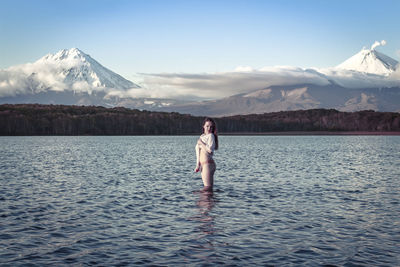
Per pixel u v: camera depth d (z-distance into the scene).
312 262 7.95
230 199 15.11
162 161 35.56
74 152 51.41
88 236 9.87
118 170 27.14
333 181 20.95
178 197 15.59
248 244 9.14
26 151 54.03
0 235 9.96
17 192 17.02
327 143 92.25
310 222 11.27
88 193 16.72
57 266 7.79
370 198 15.42
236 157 40.97
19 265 7.84
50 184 19.73
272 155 44.56
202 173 16.94
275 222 11.26
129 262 7.99
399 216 12.09
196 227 10.71
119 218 11.85
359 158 39.66
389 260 8.05
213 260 8.07
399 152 51.50
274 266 7.74
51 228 10.68
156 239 9.58
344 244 9.14
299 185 19.27
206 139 16.64
